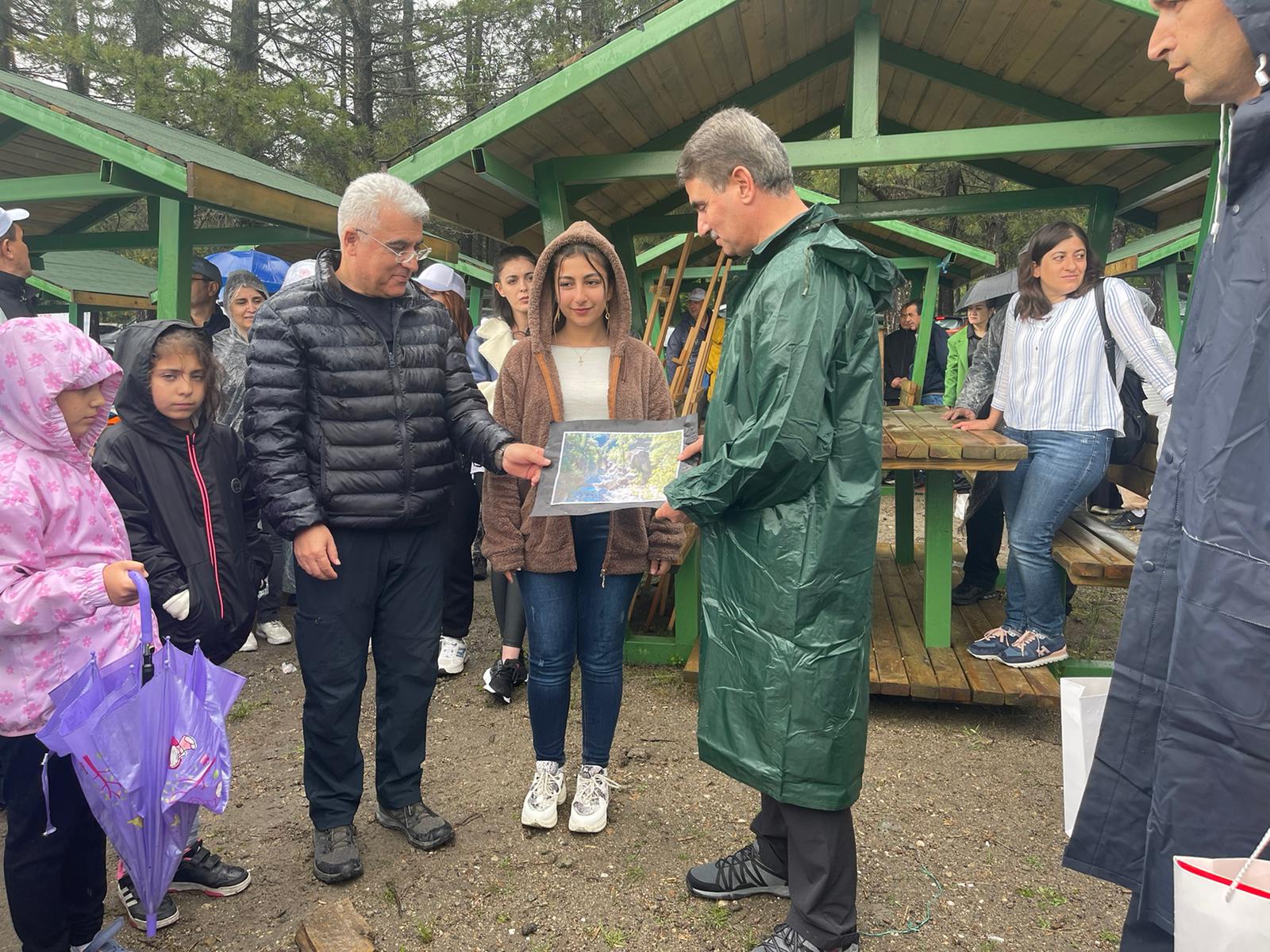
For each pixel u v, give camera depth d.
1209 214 4.20
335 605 2.52
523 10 15.77
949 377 8.98
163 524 2.31
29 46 11.87
